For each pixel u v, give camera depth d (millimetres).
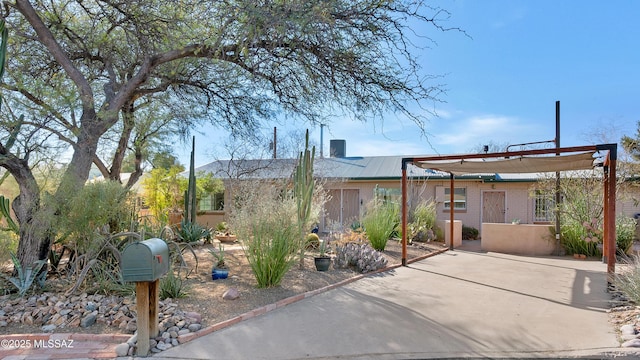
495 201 17266
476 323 5148
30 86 6887
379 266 9008
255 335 4676
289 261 7137
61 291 5902
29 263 6191
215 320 5117
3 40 6211
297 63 7336
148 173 16062
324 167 18578
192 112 9906
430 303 6152
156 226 8367
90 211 5941
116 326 4730
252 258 6801
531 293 6855
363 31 6406
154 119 10031
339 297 6531
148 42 7777
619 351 4148
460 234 14492
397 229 13305
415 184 17547
